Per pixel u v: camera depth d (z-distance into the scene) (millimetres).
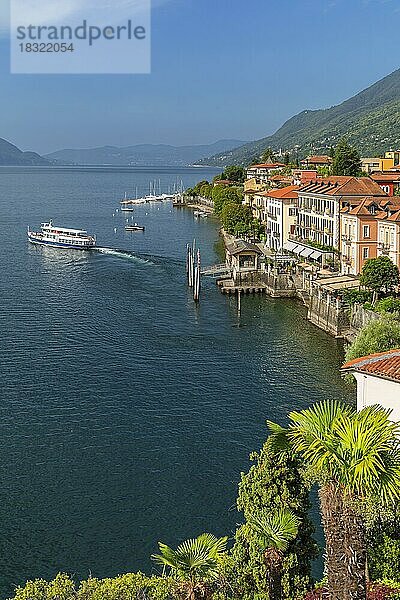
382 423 18250
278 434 19578
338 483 17938
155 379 72938
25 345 85750
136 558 41750
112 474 51375
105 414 62719
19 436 57688
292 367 77562
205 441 57219
